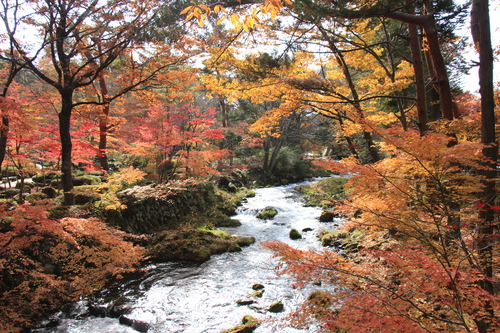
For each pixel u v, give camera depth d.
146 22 7.46
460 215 2.71
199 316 5.42
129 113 12.70
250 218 12.41
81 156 9.84
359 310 2.12
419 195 2.83
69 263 6.33
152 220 9.92
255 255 8.32
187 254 8.08
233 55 6.64
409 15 4.64
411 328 1.87
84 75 8.00
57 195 9.02
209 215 12.04
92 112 9.14
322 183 15.37
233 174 19.41
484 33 2.96
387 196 2.82
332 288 5.99
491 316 2.41
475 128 3.97
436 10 9.55
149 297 6.07
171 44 7.83
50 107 9.59
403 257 2.55
